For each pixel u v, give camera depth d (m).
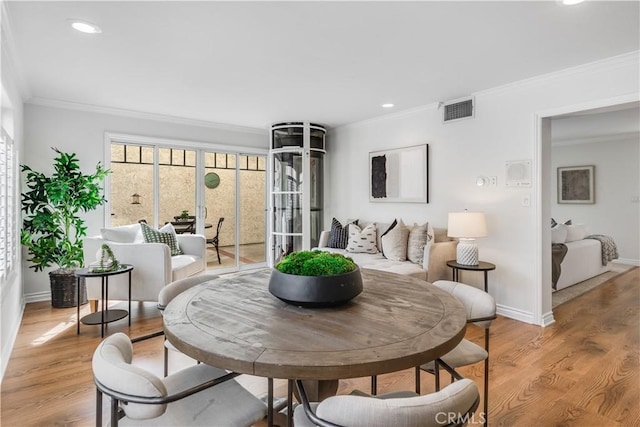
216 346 1.12
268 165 6.15
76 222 4.08
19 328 3.27
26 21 2.30
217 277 2.25
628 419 1.96
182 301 1.61
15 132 3.29
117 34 2.49
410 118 4.65
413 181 4.59
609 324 3.44
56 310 3.80
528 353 2.79
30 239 3.87
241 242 5.93
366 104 4.36
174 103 4.29
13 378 2.38
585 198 7.01
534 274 3.45
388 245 4.26
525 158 3.50
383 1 2.08
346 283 1.49
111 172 4.50
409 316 1.39
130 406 1.07
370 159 5.19
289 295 1.47
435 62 3.02
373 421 0.89
